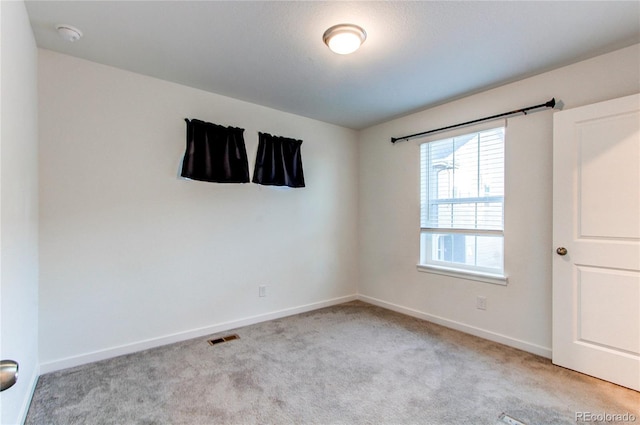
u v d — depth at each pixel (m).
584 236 2.23
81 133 2.37
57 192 2.28
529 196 2.62
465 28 1.95
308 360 2.46
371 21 1.88
